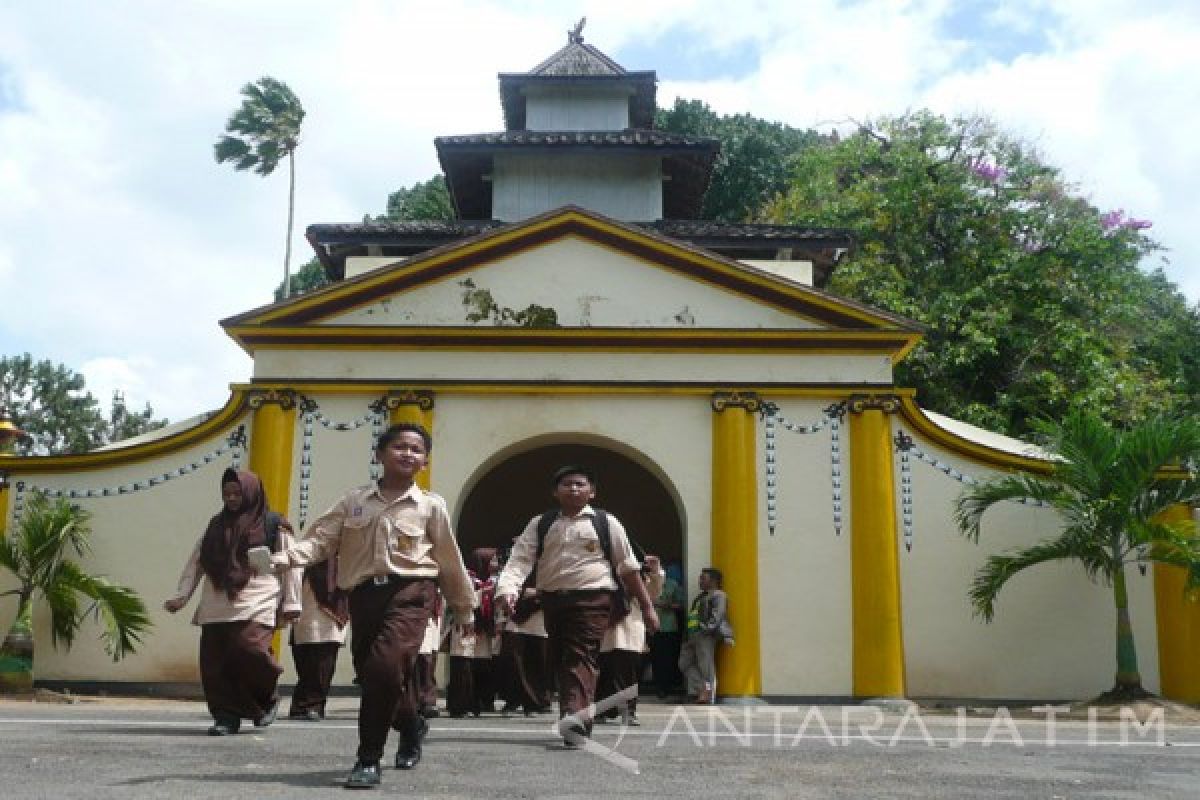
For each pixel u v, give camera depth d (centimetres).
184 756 680
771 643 1588
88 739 779
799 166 3575
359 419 1661
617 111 2672
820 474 1644
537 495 2236
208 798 507
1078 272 3008
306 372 1678
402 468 587
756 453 1652
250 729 891
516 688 1277
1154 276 3756
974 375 2923
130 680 1622
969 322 2830
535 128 2666
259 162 3644
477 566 1284
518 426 1664
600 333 1680
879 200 3067
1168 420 1523
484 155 2386
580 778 614
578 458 2241
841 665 1582
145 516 1667
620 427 1666
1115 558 1510
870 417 1653
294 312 1692
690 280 1717
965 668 1608
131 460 1688
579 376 1678
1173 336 3534
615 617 827
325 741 801
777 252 2105
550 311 1703
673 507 2228
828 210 3117
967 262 3000
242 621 848
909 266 3048
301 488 1634
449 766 654
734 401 1661
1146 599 1636
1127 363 3155
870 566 1602
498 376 1678
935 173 3089
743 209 4506
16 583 1661
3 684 1506
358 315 1702
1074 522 1564
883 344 1680
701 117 4616
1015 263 2962
